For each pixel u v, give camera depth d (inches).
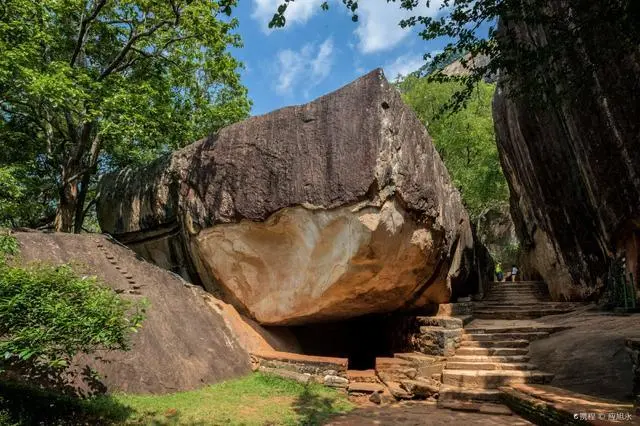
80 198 586.2
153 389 236.8
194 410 217.3
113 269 319.3
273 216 323.3
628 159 314.8
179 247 410.9
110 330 167.2
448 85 850.1
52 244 307.0
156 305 297.6
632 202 329.7
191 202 377.4
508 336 342.0
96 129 555.5
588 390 254.1
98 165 635.5
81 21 499.2
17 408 171.8
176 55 588.1
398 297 360.2
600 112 325.7
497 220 1123.9
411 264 327.9
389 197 291.3
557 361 295.6
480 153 863.1
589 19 250.2
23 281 164.9
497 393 269.1
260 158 335.3
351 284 312.7
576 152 386.6
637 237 366.3
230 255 357.4
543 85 276.2
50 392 192.1
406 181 301.7
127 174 471.5
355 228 291.3
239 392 260.4
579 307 439.2
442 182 374.3
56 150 561.0
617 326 319.0
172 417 203.2
